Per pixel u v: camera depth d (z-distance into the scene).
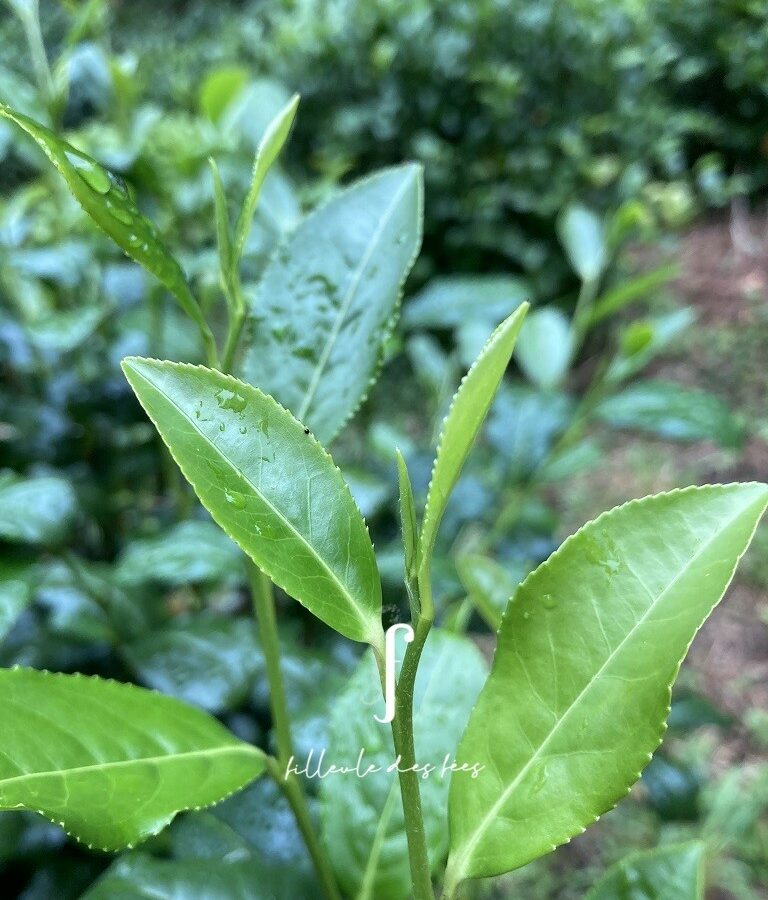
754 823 0.43
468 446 0.09
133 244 0.12
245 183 0.36
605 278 0.80
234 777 0.12
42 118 0.30
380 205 0.17
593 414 0.35
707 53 1.01
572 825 0.11
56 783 0.10
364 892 0.15
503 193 0.77
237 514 0.10
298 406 0.16
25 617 0.27
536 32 0.74
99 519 0.31
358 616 0.11
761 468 0.68
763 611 0.58
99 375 0.32
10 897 0.22
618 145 0.79
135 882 0.16
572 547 0.11
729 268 0.89
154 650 0.26
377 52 0.74
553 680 0.11
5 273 0.33
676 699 0.31
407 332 0.75
